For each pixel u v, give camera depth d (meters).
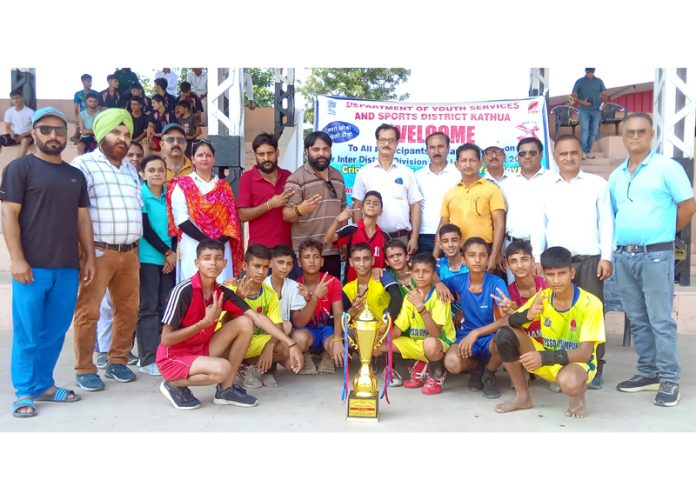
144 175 4.20
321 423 3.19
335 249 4.42
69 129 10.44
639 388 3.80
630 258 3.66
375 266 4.32
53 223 3.28
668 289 3.56
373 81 18.80
